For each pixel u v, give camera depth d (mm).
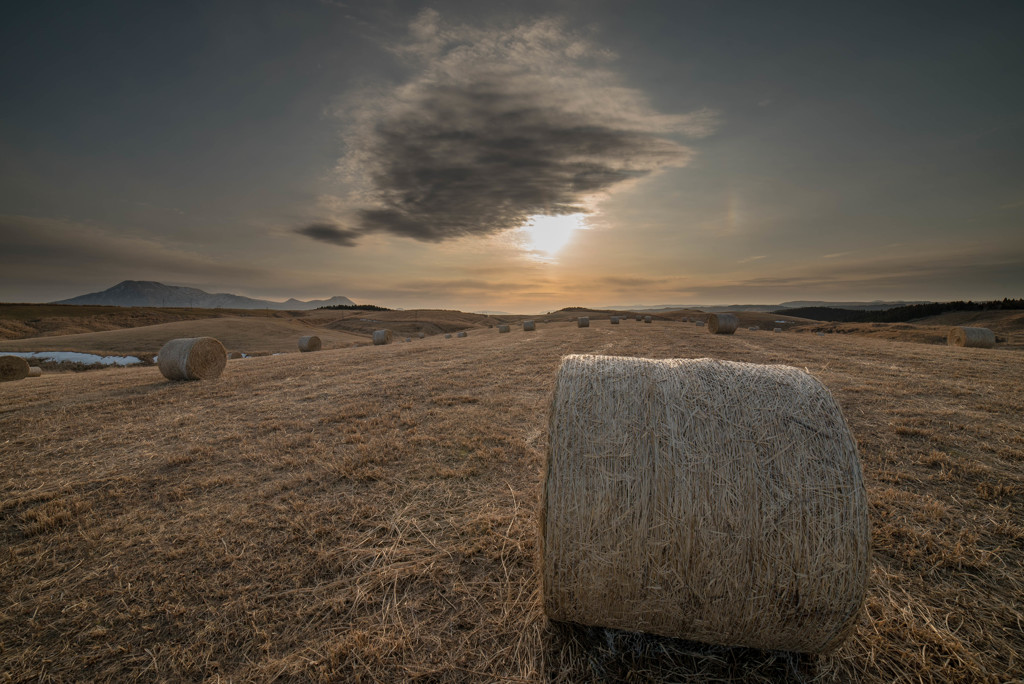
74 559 4070
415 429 7473
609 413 2994
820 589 2553
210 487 5539
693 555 2652
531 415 8156
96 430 8148
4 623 3299
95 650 3033
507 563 3822
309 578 3715
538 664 2844
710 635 2818
